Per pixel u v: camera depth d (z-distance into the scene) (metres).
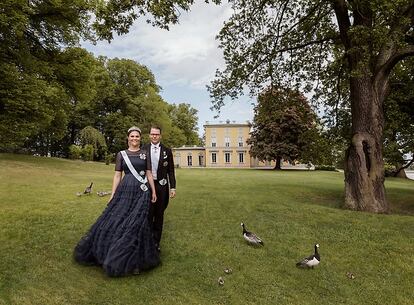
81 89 26.11
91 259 5.12
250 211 9.45
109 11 8.77
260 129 45.62
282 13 12.76
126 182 5.24
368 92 10.39
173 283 4.82
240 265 5.53
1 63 20.31
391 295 4.80
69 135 56.12
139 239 5.03
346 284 5.07
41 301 4.18
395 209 12.23
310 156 15.98
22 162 23.44
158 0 8.27
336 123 15.69
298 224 8.08
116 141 52.78
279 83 14.54
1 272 4.81
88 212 8.40
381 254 6.24
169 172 5.92
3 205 8.88
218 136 70.00
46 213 8.15
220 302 4.41
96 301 4.27
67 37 24.28
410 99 14.53
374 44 9.30
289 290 4.80
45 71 22.41
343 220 8.57
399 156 17.00
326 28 13.92
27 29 22.44
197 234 7.02
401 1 8.10
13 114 20.61
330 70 14.56
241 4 12.47
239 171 37.19
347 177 10.58
